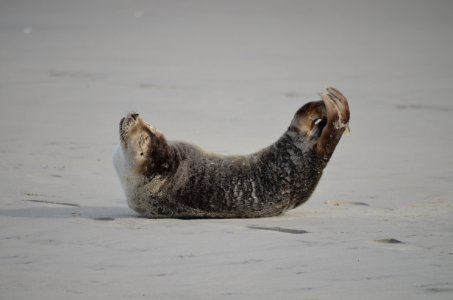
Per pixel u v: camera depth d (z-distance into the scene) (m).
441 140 66.50
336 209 42.25
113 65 120.50
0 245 32.50
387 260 30.42
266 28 187.25
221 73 111.88
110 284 27.25
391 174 52.72
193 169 38.62
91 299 25.64
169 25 195.88
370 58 129.38
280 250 31.88
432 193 46.69
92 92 93.38
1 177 48.78
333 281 27.66
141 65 120.81
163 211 38.78
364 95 92.06
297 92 94.56
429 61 124.44
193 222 37.66
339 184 49.59
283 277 28.12
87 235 34.25
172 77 107.38
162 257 30.75
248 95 91.69
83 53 136.62
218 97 90.25
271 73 111.88
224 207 38.50
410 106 84.44
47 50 140.75
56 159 56.06
